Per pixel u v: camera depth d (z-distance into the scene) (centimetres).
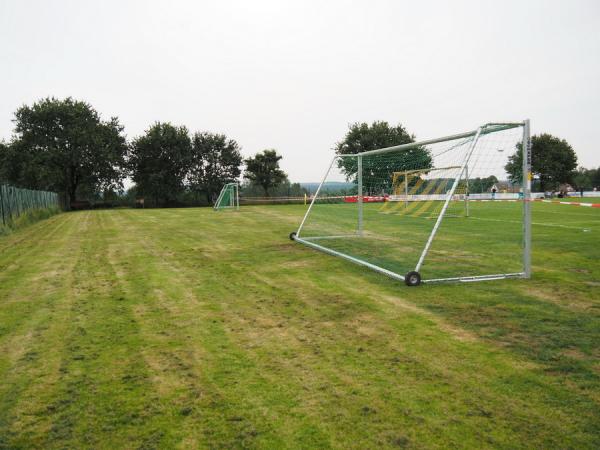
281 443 247
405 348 388
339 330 439
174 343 409
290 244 1096
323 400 296
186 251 995
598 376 328
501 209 2455
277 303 544
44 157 3847
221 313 504
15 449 246
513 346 390
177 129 4453
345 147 4591
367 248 1009
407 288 615
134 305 543
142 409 288
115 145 4250
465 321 463
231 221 1862
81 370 352
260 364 358
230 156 4594
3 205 1575
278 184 4612
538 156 5156
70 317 496
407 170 1941
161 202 4500
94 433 261
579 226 1424
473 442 245
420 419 270
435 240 1135
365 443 245
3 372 351
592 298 554
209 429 263
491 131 698
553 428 258
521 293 580
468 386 313
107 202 4369
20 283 680
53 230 1600
